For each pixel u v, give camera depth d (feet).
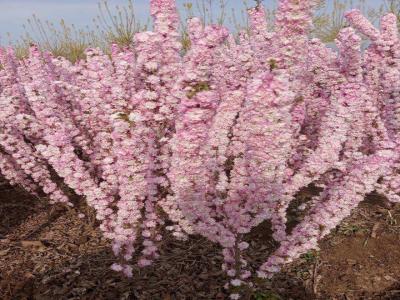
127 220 5.51
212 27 4.30
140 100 5.83
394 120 8.16
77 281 6.31
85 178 6.44
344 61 7.53
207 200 5.06
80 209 8.50
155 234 6.21
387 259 6.78
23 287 6.20
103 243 7.36
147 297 5.94
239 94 5.15
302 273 6.53
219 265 6.63
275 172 4.58
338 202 5.14
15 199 9.19
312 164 5.68
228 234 4.91
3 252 7.20
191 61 4.23
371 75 8.50
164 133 6.15
